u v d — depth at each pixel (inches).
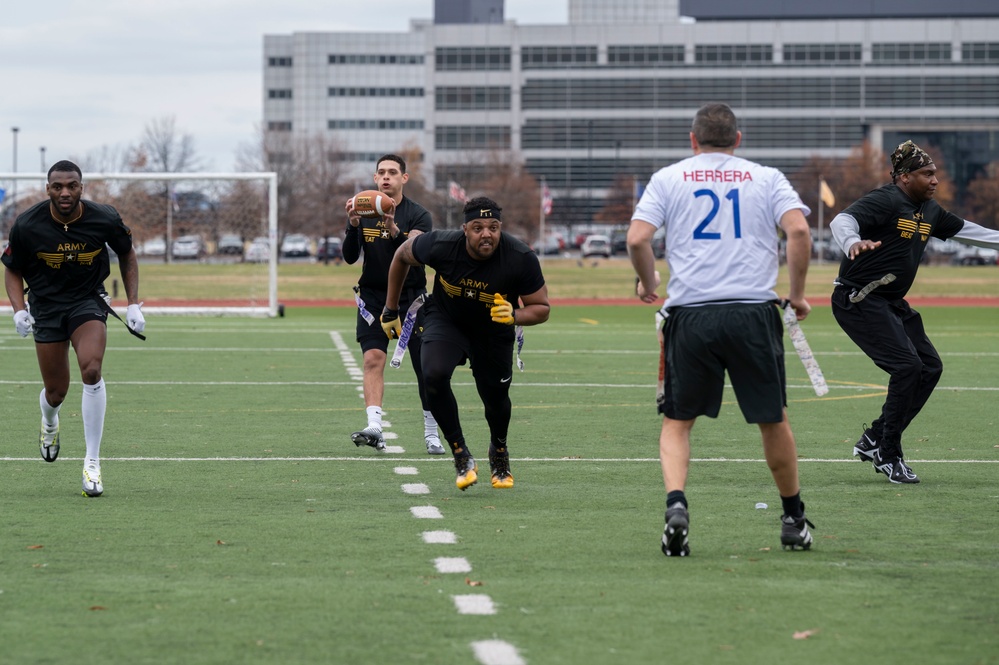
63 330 613.9
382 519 547.2
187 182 2513.5
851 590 419.8
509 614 386.6
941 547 494.3
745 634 365.4
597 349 1590.8
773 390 465.7
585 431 861.8
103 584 423.2
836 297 677.3
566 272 4901.6
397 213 768.3
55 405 634.8
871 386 1156.5
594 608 394.3
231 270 2662.4
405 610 390.0
